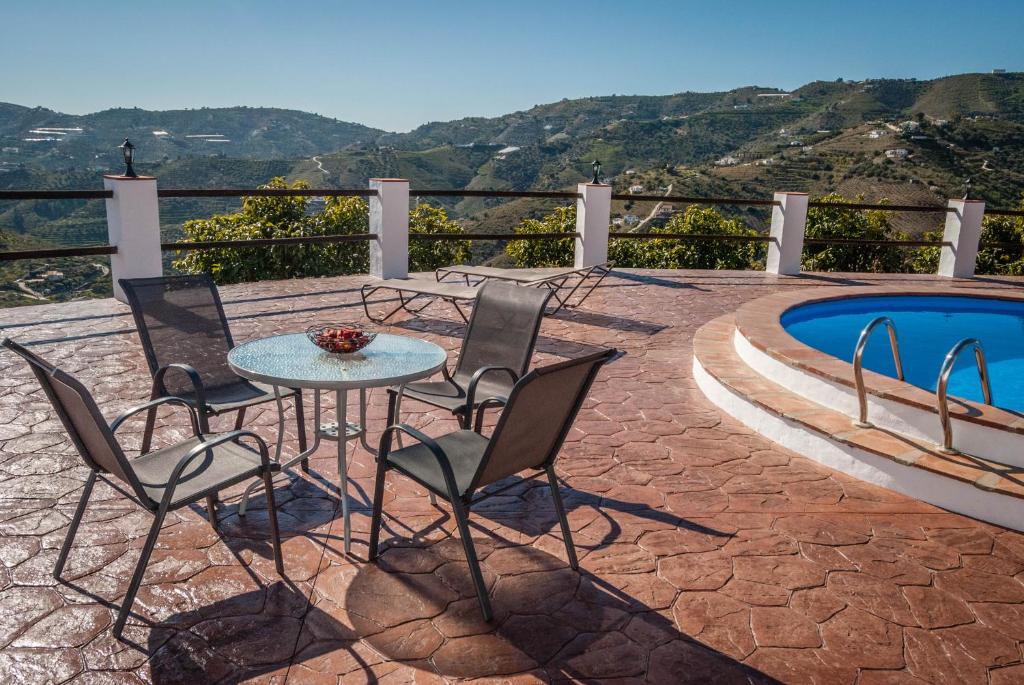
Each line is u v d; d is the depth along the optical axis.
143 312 3.28
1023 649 2.18
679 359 5.58
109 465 2.24
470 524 2.88
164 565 2.49
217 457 2.53
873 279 9.60
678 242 17.66
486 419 4.10
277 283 8.17
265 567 2.51
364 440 3.31
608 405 4.46
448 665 2.02
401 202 8.41
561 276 6.79
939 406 3.29
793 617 2.31
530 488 3.24
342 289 7.90
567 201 71.81
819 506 3.14
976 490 3.02
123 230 6.64
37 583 2.35
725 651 2.12
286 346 3.25
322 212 15.03
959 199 9.87
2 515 2.80
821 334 6.59
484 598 2.22
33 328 5.81
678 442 3.88
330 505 3.01
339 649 2.08
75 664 1.96
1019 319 7.55
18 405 4.06
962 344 3.29
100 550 2.57
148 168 103.88
